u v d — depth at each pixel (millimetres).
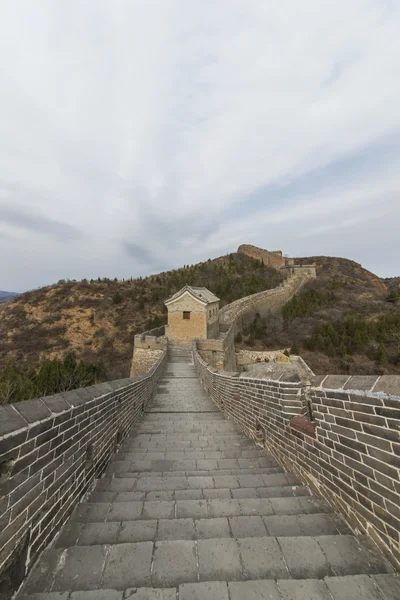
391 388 2275
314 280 62750
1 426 2047
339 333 36062
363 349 32469
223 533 2594
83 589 1904
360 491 2549
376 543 2301
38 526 2303
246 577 2012
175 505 3119
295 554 2215
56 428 2803
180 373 17516
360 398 2621
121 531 2613
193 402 11117
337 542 2355
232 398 8109
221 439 6281
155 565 2100
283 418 4457
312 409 3564
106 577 2002
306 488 3609
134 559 2156
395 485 2137
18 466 2123
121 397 5961
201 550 2242
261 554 2209
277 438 4734
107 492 3582
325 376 3430
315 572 2064
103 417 4500
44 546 2357
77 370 22016
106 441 4645
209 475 4195
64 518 2812
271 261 80875
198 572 2043
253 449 5465
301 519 2797
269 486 3744
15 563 1909
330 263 79562
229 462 4773
